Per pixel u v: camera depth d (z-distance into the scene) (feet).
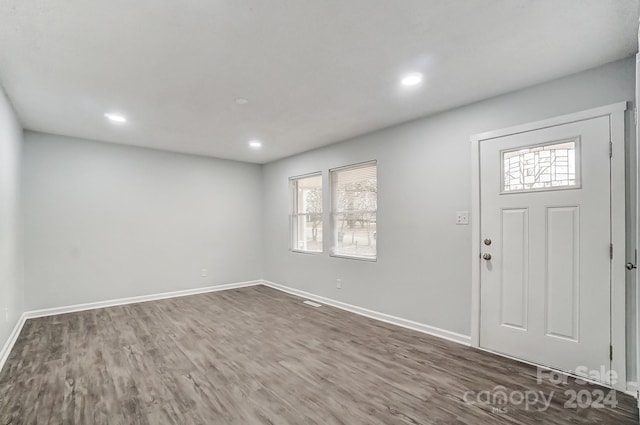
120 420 6.37
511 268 9.17
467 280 10.13
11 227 10.35
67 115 11.06
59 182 13.64
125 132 13.21
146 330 11.59
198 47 6.87
